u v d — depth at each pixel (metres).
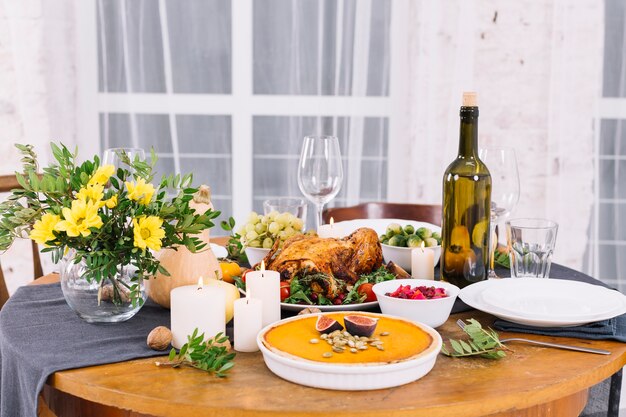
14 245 3.38
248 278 1.47
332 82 3.57
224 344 1.36
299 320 1.40
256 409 1.11
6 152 3.39
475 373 1.26
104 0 3.52
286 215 1.87
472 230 1.68
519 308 1.53
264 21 3.57
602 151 3.57
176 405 1.14
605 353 1.35
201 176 3.68
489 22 3.41
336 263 1.63
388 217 2.55
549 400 1.21
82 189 1.37
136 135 3.62
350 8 3.51
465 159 1.68
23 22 3.31
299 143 3.64
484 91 3.46
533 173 3.51
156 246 1.36
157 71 3.59
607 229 3.61
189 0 3.56
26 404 1.32
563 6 3.35
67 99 3.45
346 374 1.16
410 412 1.11
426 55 3.39
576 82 3.38
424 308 1.45
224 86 3.62
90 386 1.21
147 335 1.43
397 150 3.59
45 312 1.57
